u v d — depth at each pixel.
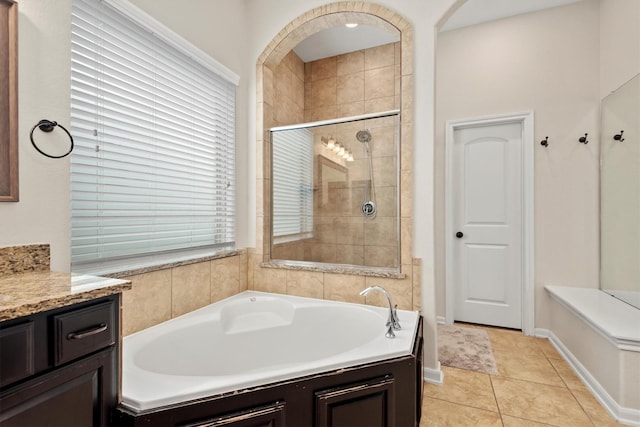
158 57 1.73
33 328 0.74
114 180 1.50
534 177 2.75
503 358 2.34
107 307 0.93
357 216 2.33
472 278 3.03
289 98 3.15
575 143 2.64
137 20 1.56
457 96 3.02
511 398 1.84
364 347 1.39
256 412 1.07
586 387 1.95
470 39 2.98
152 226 1.71
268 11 2.46
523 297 2.82
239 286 2.37
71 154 1.31
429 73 2.00
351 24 2.32
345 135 2.38
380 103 3.18
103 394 0.91
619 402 1.65
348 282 2.16
